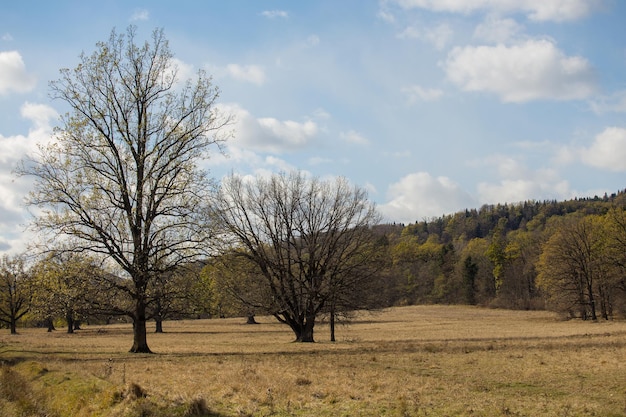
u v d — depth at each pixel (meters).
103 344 39.81
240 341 44.25
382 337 47.88
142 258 26.70
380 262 42.72
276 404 12.36
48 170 26.20
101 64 27.44
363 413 11.37
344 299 41.25
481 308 121.00
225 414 11.45
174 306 28.55
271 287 41.44
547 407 11.91
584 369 19.12
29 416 13.21
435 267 139.25
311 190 42.50
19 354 25.20
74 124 26.47
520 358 23.69
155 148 27.30
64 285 25.30
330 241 41.91
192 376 16.94
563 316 79.50
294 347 33.53
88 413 12.02
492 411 11.41
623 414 11.31
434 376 17.92
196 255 27.64
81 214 26.02
